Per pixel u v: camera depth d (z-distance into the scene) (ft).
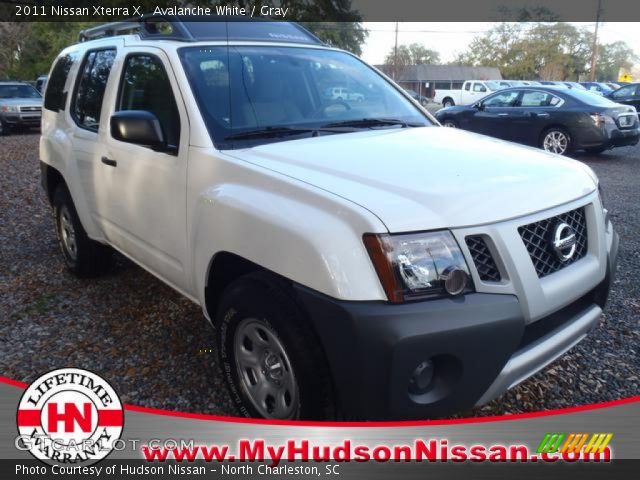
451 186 7.84
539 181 8.48
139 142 9.70
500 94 40.27
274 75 11.24
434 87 200.13
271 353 8.15
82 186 13.48
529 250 7.88
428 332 6.72
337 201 7.35
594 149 35.88
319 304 7.01
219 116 9.98
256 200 8.17
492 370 7.19
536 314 7.59
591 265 8.79
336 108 11.65
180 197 9.77
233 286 8.39
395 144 9.89
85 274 14.79
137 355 11.11
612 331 11.94
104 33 14.92
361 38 92.02
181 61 10.48
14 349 11.35
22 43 129.18
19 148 40.83
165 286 14.48
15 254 17.16
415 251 6.98
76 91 14.44
